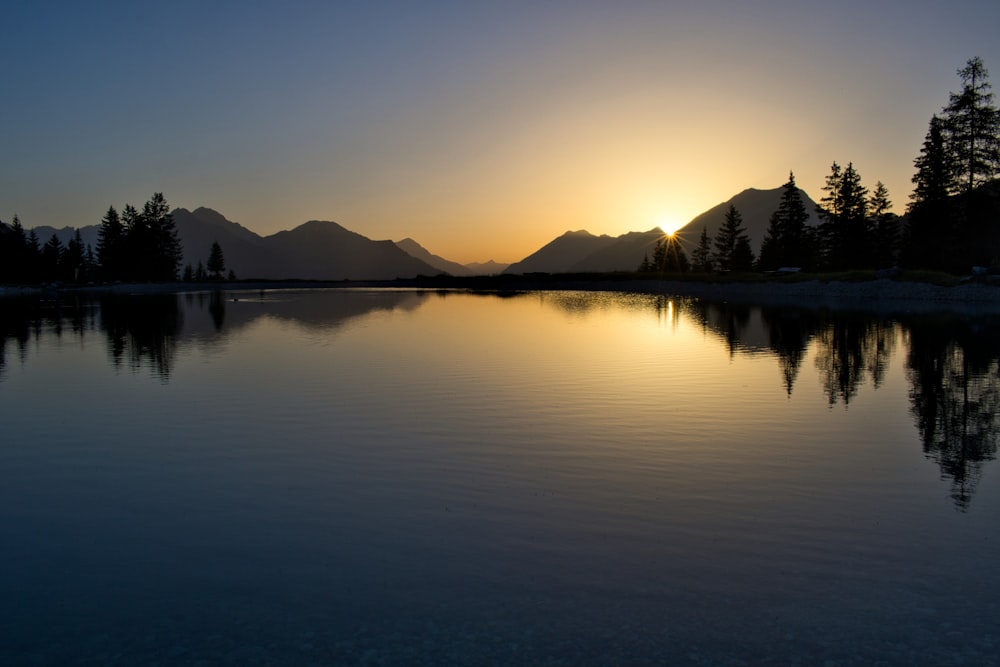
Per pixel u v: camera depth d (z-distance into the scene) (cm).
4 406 1680
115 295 9719
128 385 1962
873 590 695
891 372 2106
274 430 1395
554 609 658
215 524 890
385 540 827
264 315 5012
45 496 1012
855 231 9512
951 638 606
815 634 613
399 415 1521
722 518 891
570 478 1062
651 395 1745
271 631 627
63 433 1395
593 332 3497
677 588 698
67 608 680
